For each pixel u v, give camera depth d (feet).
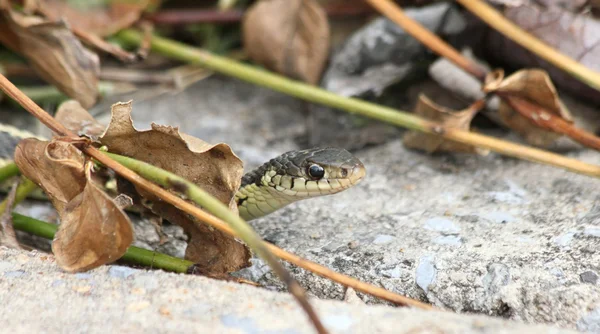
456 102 2.08
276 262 1.73
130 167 1.81
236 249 1.83
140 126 2.09
